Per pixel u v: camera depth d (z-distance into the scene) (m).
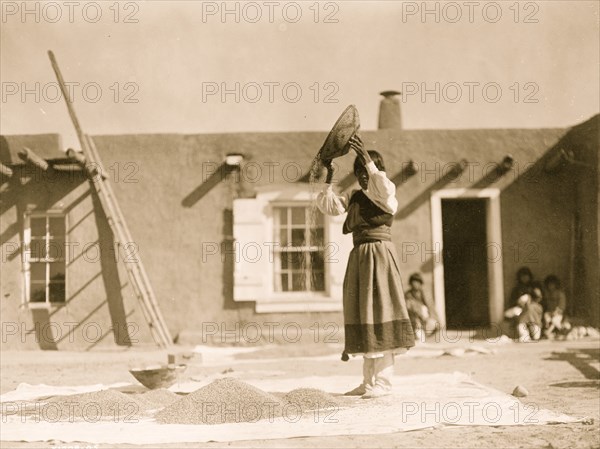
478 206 20.02
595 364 11.58
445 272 20.00
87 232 16.53
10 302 16.41
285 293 16.86
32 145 16.55
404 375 9.89
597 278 16.23
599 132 16.12
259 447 5.52
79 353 15.29
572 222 17.17
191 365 12.47
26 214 16.53
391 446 5.48
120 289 16.47
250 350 15.25
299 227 16.94
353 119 7.52
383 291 7.46
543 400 7.77
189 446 5.58
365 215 7.57
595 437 5.71
